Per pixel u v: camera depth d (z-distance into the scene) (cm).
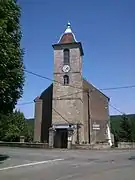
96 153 3131
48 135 4553
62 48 4622
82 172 1591
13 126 5100
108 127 4666
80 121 4334
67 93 4431
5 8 1795
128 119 5822
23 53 2036
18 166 1909
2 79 1770
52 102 4444
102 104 4759
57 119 4347
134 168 1761
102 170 1673
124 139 5444
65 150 3612
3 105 2025
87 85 4822
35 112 4731
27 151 3297
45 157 2594
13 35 1938
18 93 2045
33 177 1409
